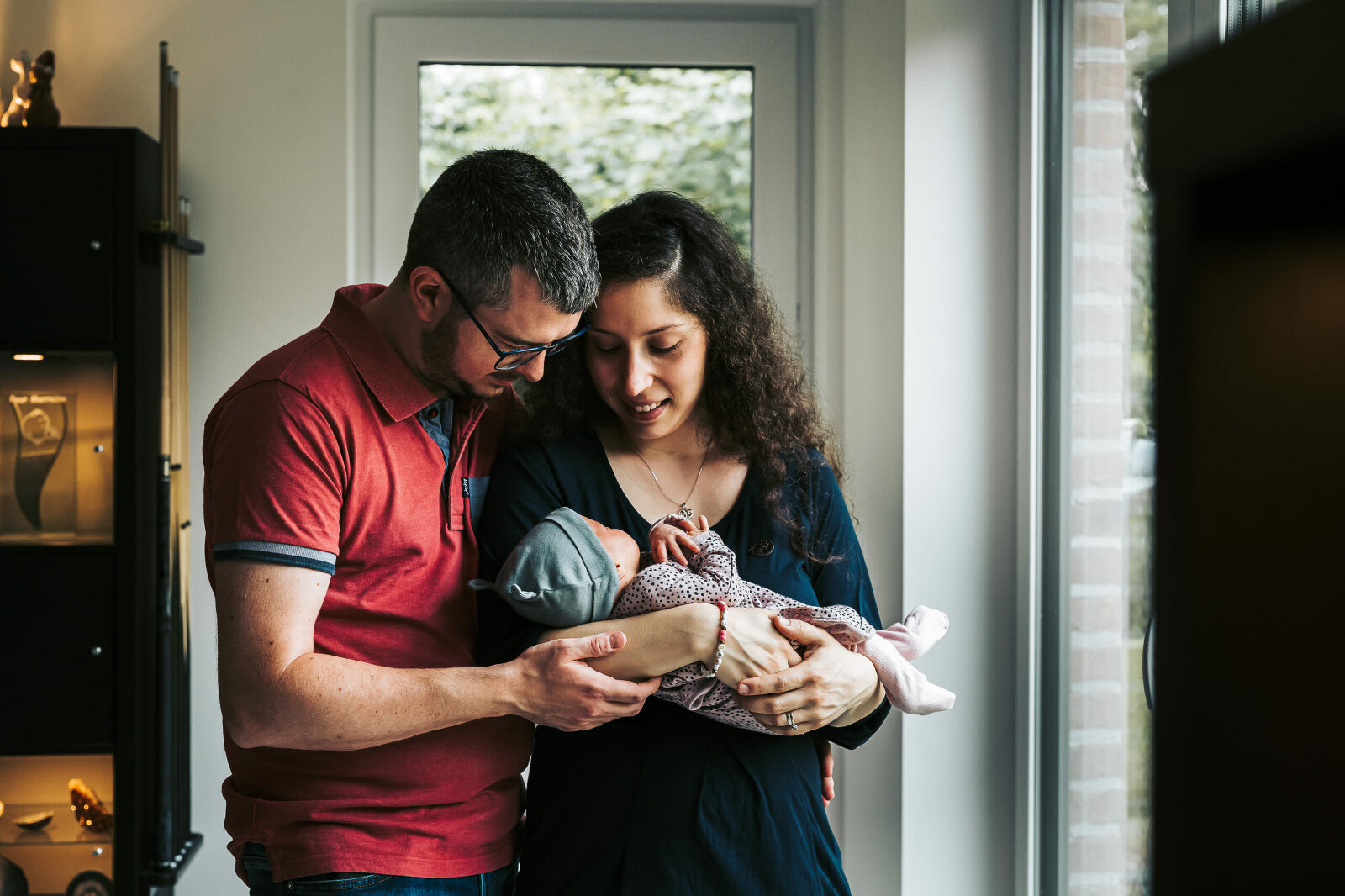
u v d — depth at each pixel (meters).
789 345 1.61
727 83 2.63
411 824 1.29
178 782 2.29
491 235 1.21
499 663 1.34
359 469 1.26
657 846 1.32
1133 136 1.78
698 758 1.35
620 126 2.62
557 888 1.35
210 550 1.29
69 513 2.27
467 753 1.34
